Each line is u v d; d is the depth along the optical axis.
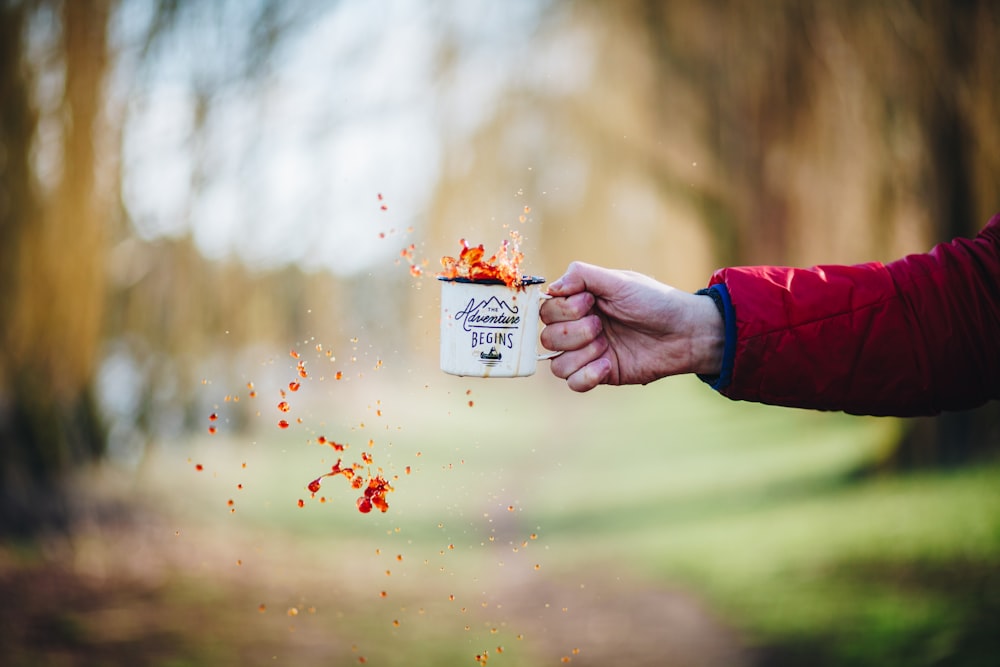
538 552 9.38
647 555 8.70
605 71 13.90
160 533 8.48
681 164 14.97
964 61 7.56
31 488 8.42
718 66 11.43
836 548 7.29
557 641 6.49
